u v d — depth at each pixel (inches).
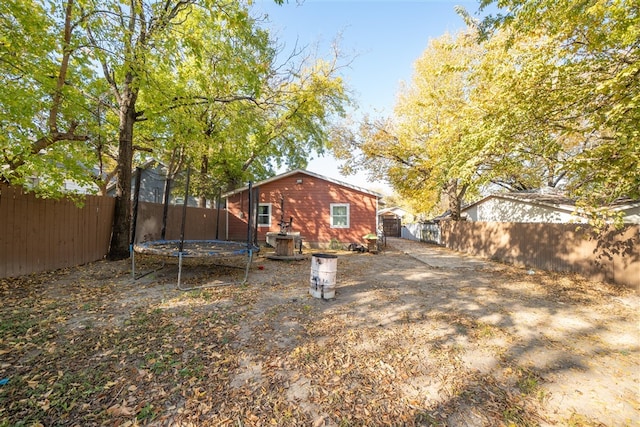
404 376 106.8
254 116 484.4
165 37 266.8
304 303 188.4
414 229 981.8
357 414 86.4
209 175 619.5
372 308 181.8
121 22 251.4
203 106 436.5
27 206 232.1
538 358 123.1
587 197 231.8
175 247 279.6
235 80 396.2
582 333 150.1
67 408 84.3
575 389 101.5
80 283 218.8
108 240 327.0
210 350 121.7
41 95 231.8
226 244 336.8
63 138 245.8
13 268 222.4
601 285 252.4
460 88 510.3
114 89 331.6
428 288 237.8
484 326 156.2
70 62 267.3
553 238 321.1
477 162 275.1
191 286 222.7
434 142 434.0
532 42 254.8
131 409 85.1
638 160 187.8
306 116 568.1
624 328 157.2
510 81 236.8
